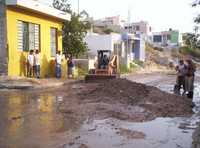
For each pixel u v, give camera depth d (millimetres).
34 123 10500
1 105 13695
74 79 26062
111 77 25766
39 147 7984
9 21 22375
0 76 21344
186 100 16391
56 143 8344
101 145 8266
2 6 21891
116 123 10836
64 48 33438
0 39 21875
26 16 24312
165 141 8812
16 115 11672
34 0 24047
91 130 9805
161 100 15570
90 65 34156
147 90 17812
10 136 8922
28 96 16469
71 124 10500
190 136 9383
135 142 8625
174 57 68562
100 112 12461
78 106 13562
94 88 19500
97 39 47469
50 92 18156
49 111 12500
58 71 26922
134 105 14156
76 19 33469
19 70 23578
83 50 34688
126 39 51688
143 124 10852
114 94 16562
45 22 27047
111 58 27078
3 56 21984
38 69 24578
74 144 8297
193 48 16406
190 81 18312
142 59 58312
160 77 34406
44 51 26906
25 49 24469
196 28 15797
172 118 12047
